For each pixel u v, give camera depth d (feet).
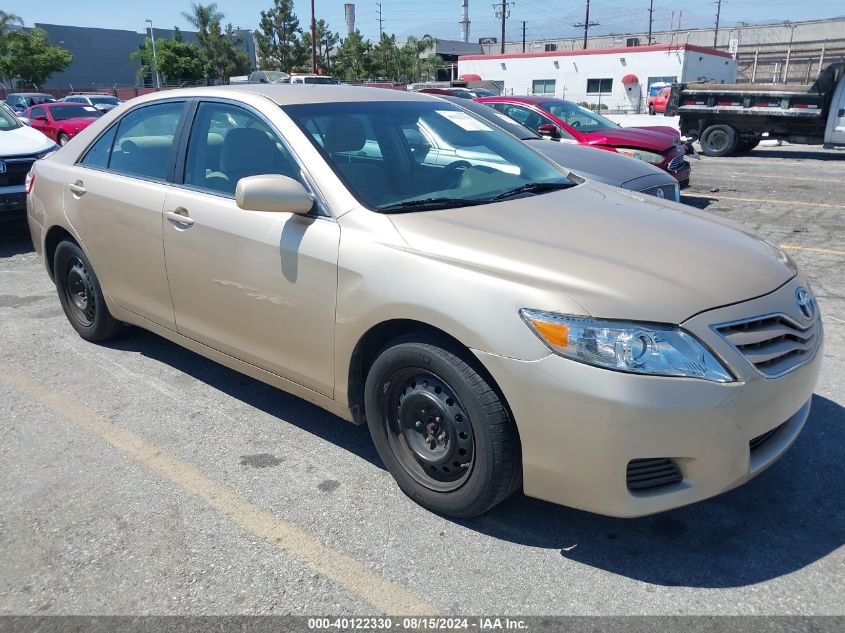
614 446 7.94
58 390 13.94
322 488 10.55
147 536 9.50
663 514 9.83
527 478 8.64
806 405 9.71
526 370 8.20
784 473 10.74
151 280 13.15
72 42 249.75
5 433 12.28
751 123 55.47
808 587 8.39
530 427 8.34
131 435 12.17
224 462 11.30
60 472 11.05
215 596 8.41
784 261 9.97
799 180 41.91
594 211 10.71
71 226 14.83
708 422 7.93
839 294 19.54
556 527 9.58
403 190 10.78
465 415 9.02
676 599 8.23
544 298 8.23
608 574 8.67
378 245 9.56
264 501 10.25
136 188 13.15
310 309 10.30
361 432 12.23
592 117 34.09
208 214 11.62
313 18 170.19
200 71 199.11
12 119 29.01
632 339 7.89
